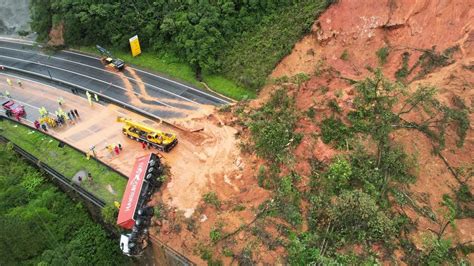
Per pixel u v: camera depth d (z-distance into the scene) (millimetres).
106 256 41406
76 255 37906
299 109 46812
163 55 61719
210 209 39594
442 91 43625
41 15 66500
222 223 38062
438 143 41062
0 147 49688
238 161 44094
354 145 41562
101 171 45531
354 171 39531
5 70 63688
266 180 41000
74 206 44812
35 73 61500
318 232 36344
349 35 52094
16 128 52781
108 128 50875
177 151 46594
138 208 39438
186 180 43000
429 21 48719
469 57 45375
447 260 34500
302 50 54344
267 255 35281
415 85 45625
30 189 45438
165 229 38938
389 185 38969
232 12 58906
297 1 58250
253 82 53938
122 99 54938
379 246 35156
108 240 42250
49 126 51875
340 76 49250
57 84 59500
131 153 47062
